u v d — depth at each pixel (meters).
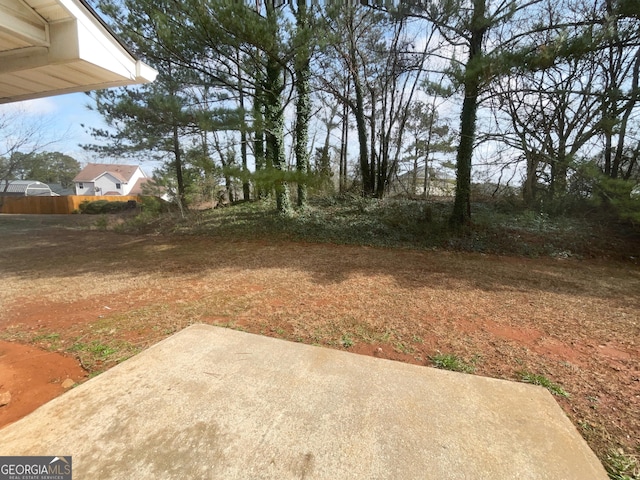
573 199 7.59
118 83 2.84
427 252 6.70
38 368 2.18
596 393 1.88
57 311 3.30
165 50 6.05
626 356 2.35
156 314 3.16
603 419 1.66
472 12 5.72
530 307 3.41
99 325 2.90
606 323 2.99
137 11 6.17
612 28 4.77
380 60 9.83
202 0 4.73
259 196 11.13
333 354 1.95
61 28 2.29
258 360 1.83
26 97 3.15
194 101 7.60
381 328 2.83
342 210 9.68
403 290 3.99
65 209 17.45
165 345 2.01
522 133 7.32
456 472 1.05
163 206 10.77
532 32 6.11
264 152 9.58
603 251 6.39
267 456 1.09
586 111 7.22
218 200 11.77
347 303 3.49
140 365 1.74
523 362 2.25
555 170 7.32
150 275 4.79
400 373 1.74
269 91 6.61
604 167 7.54
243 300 3.59
